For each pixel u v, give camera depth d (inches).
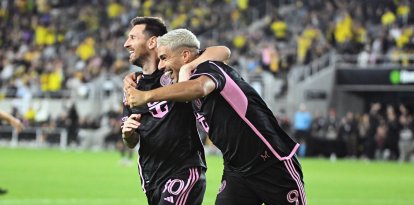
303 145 1893.5
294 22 2475.4
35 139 2242.9
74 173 1267.2
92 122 2154.3
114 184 1074.1
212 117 401.7
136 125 412.5
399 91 2078.0
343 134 1894.7
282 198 406.9
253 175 405.7
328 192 1007.0
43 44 2726.4
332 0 2416.3
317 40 2213.3
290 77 2079.2
